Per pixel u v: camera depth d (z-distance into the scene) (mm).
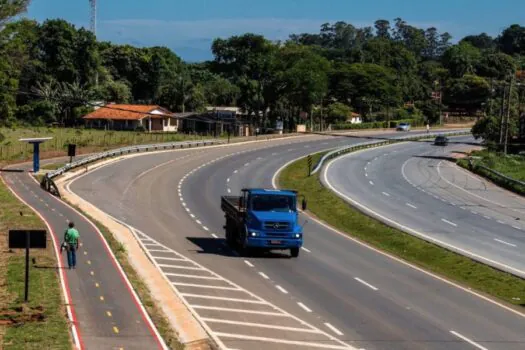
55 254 33344
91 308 24469
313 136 122312
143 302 25750
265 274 32500
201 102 148625
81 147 89375
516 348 22312
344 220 51938
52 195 54875
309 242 41969
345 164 85750
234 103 167000
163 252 36969
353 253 39062
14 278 28000
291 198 36625
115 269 30891
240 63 199625
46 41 142125
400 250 41906
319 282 31266
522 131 102500
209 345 21781
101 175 68750
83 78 145750
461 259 38219
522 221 52406
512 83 102125
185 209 53812
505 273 35062
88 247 35438
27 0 87000
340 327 24141
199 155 88750
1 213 45562
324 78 142625
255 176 73812
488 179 76688
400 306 27391
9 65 88250
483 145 109812
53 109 130250
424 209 56656
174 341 21422
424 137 122750
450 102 183750
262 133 129625
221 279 31109
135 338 21359
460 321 25469
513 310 27578
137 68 160625
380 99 165750
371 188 67750
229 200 41031
